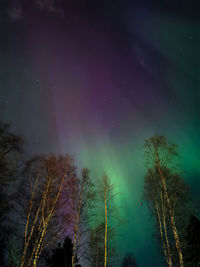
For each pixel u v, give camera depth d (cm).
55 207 885
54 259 857
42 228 755
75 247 870
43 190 911
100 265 966
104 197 1095
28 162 1002
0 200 814
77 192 1041
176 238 708
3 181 838
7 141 988
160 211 896
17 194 869
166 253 736
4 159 891
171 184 928
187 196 918
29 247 761
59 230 871
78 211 956
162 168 963
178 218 852
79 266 952
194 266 842
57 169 1052
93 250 980
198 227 899
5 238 771
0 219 799
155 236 977
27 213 788
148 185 1040
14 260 703
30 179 931
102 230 1009
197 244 871
